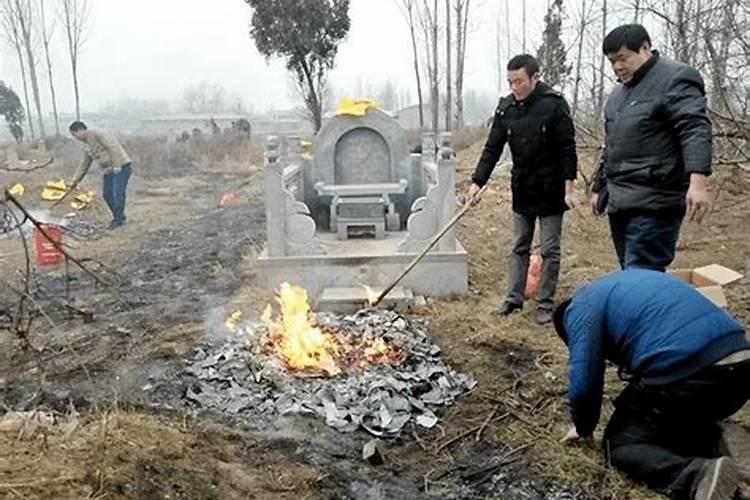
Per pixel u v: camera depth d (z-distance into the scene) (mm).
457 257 6082
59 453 2959
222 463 3320
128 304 6273
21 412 3701
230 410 3998
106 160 10539
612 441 3279
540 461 3443
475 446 3648
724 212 9008
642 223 4230
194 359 4750
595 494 3158
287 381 4254
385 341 4738
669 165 4121
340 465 3449
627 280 3238
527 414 3965
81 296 6637
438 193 6105
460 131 19750
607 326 3191
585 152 11211
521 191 5398
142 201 14008
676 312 3059
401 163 7555
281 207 6102
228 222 10992
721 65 7078
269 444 3607
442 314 5641
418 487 3287
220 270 7441
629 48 4113
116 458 2988
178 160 21719
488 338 5031
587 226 8703
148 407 4008
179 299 6414
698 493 2830
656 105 4062
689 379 2955
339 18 20656
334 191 7121
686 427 3100
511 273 5609
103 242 9469
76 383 4449
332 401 4043
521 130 5309
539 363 4641
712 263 7074
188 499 2889
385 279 6121
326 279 6113
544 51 15141
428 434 3781
